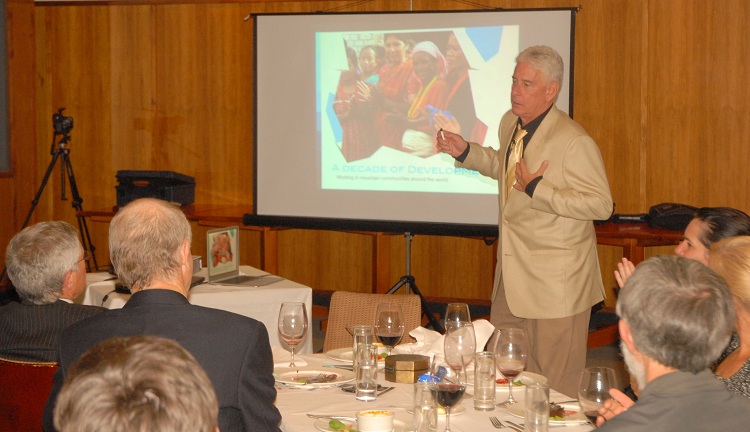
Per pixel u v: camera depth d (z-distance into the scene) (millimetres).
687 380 1421
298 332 2594
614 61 6141
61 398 910
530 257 3324
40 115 7188
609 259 6324
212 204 6988
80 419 871
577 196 3143
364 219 5988
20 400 2293
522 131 3438
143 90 7023
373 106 5953
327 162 6047
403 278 5746
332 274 6883
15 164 6820
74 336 1791
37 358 2289
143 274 1840
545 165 3188
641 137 6121
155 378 902
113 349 951
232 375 1772
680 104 6031
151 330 1761
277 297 3633
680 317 1396
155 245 1834
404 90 5887
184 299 1832
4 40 6703
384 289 6207
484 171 3812
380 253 6180
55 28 7098
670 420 1400
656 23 6027
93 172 7156
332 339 3520
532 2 6215
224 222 6164
